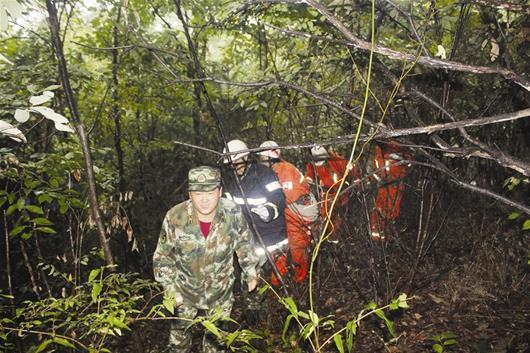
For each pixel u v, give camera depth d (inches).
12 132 53.0
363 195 113.1
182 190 236.7
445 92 96.0
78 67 138.7
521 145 135.9
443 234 160.1
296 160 181.2
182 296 102.8
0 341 88.4
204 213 92.5
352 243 135.6
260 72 128.7
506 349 103.0
